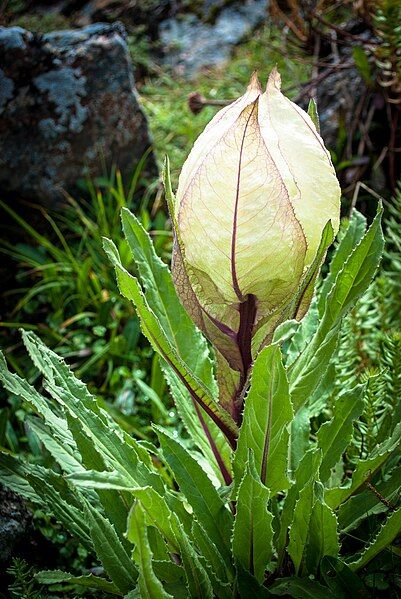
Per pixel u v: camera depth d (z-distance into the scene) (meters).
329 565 0.36
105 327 0.70
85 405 0.36
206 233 0.30
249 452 0.32
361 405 0.39
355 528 0.41
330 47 0.89
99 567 0.48
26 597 0.40
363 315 0.55
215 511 0.36
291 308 0.32
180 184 0.31
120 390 0.63
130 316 0.70
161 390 0.62
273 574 0.39
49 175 0.77
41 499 0.40
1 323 0.67
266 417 0.33
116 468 0.34
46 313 0.72
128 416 0.59
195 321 0.34
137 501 0.28
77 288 0.72
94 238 0.76
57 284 0.71
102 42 0.79
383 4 0.68
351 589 0.36
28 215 0.78
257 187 0.29
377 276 0.69
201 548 0.36
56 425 0.38
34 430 0.40
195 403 0.41
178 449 0.36
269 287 0.31
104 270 0.73
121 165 0.81
